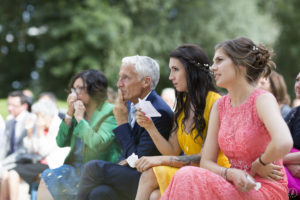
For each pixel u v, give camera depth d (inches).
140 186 142.9
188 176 120.5
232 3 1026.1
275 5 1204.5
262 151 127.4
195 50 159.0
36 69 1151.0
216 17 1018.1
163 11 1010.1
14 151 258.4
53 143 248.1
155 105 164.9
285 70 1197.1
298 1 1257.4
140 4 987.9
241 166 130.8
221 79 133.0
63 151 191.0
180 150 161.3
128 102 182.1
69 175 183.6
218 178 122.6
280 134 115.9
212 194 120.9
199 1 1057.5
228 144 131.3
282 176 128.6
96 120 184.7
